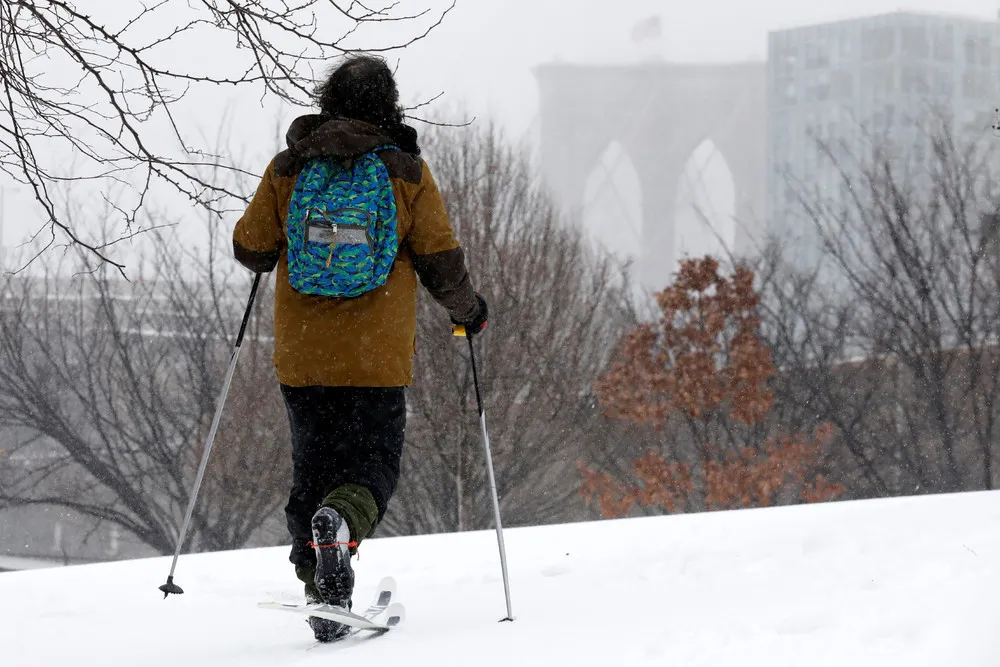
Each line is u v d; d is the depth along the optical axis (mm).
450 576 12641
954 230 60781
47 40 12227
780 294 60312
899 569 8992
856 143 92375
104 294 56000
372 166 8156
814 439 50250
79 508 58719
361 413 8406
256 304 52781
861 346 57781
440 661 6547
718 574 10359
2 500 60375
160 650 8430
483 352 51188
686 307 48781
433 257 8414
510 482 51625
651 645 6516
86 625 9797
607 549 13812
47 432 58312
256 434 52812
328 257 7969
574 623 7785
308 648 7691
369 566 14000
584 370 54531
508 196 57969
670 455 51625
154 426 56969
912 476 55188
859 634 6207
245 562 14367
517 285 53406
